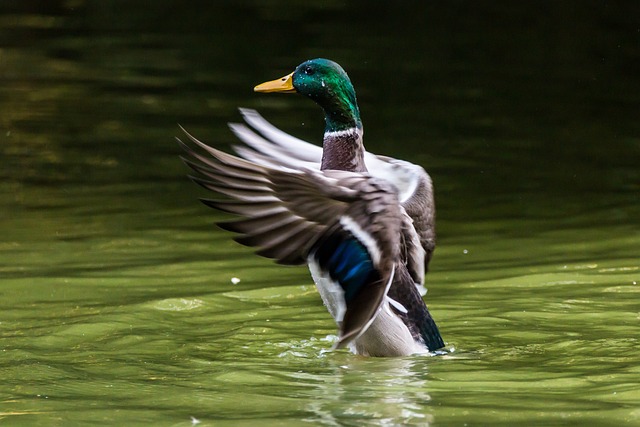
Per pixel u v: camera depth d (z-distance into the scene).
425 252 9.59
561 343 9.10
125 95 22.50
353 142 9.62
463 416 7.07
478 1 32.06
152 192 15.95
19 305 10.52
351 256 7.89
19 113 20.98
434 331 9.01
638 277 11.40
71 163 17.67
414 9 31.52
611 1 31.45
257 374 8.26
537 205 15.43
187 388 7.86
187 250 12.90
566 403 7.34
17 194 15.76
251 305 10.66
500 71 25.38
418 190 9.66
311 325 9.93
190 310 10.44
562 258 12.37
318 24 29.83
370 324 8.45
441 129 20.53
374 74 24.75
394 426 6.87
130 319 10.05
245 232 7.57
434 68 25.52
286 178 7.67
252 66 25.23
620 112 21.95
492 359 8.65
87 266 12.08
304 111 21.53
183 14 31.08
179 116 20.91
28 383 8.03
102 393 7.75
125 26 29.47
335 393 7.68
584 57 26.58
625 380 7.89
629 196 15.87
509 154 18.78
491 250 12.95
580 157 18.58
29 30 28.59
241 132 9.51
